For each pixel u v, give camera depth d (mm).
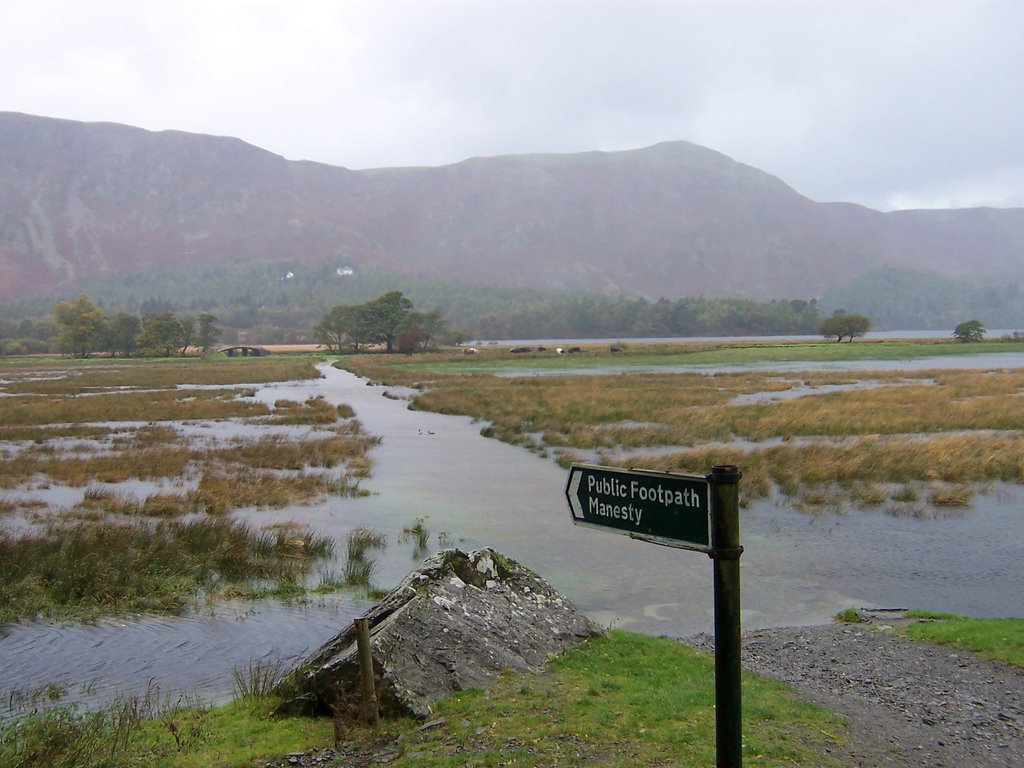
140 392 66125
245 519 18938
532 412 42438
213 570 14625
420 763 6141
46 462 27641
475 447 32156
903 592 13453
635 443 31062
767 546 16391
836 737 6809
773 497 20984
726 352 125500
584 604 12828
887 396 45875
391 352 169250
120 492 22547
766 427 33469
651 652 9086
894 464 24469
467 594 8773
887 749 6613
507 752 6211
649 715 6895
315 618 12008
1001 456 25000
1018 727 7266
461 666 7793
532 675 8062
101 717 7801
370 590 13469
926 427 33625
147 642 10930
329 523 18719
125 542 15516
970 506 19938
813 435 32656
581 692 7535
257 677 8711
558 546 16594
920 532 17484
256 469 26375
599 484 4508
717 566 3867
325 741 6820
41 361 153375
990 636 10320
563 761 5996
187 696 8875
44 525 17922
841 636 10898
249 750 6715
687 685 7820
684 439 31406
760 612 12453
